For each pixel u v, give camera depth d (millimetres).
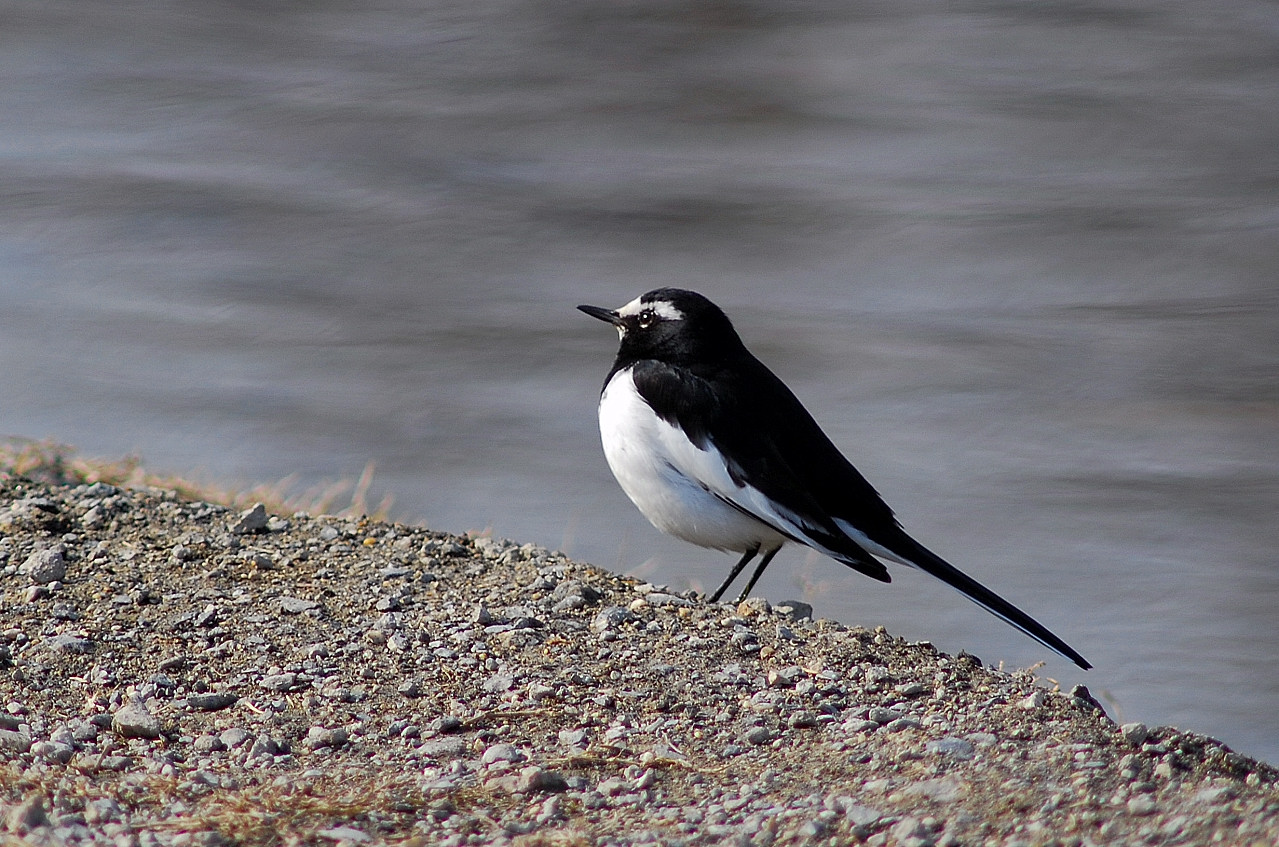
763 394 8992
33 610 7816
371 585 8422
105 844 5195
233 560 8688
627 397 9062
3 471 10961
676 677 7285
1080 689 7133
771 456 8727
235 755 6375
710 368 9047
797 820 5508
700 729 6684
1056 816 5414
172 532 9141
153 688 6988
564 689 7090
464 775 6129
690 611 8211
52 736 6375
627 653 7574
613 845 5344
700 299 9289
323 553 8961
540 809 5754
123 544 8883
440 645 7578
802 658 7578
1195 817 5293
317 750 6449
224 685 7082
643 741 6520
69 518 9242
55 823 5418
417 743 6543
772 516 8617
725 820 5609
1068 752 6074
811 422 9070
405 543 9188
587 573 8852
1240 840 5066
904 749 6238
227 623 7773
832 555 8508
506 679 7199
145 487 11000
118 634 7578
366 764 6289
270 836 5410
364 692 7051
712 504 8906
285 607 7973
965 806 5555
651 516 9234
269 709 6844
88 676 7137
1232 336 24375
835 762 6211
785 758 6309
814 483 8805
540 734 6633
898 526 8953
